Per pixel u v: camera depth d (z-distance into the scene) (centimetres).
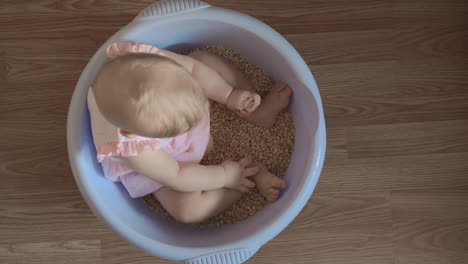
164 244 98
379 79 128
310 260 125
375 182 127
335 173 126
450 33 129
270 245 126
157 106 71
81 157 97
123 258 125
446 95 128
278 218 97
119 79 71
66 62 129
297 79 103
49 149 127
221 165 109
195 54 115
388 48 129
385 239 125
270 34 102
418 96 128
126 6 130
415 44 129
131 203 110
